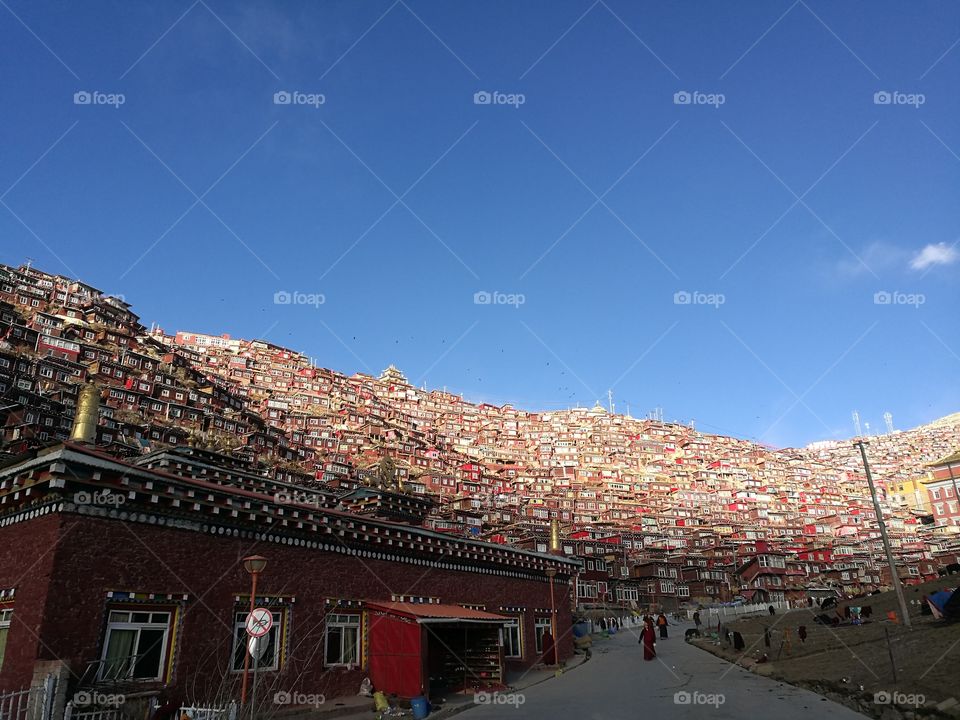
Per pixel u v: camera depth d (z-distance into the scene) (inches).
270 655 644.1
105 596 516.1
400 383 7573.8
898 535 4867.1
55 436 2549.2
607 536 4234.7
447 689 815.1
